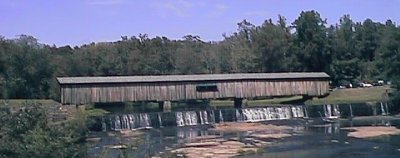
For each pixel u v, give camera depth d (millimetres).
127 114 60156
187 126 62125
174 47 137625
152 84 67562
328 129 58688
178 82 68875
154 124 61594
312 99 81875
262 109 68812
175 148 45062
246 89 72562
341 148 44438
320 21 104188
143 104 82625
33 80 86938
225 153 42562
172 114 62812
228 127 61000
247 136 53500
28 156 10344
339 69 103312
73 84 63469
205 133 56156
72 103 63188
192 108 74562
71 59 103125
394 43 82000
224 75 73375
